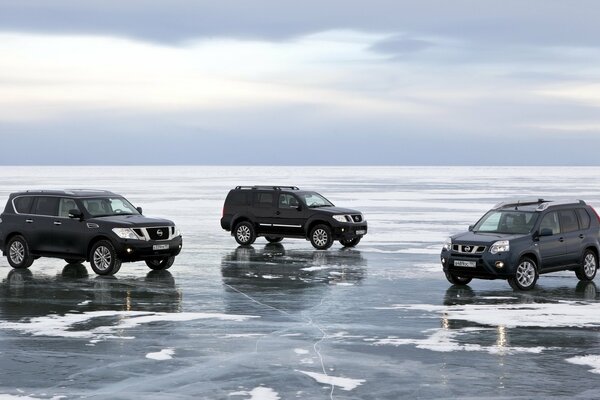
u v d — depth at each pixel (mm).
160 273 18906
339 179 146125
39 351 10453
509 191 80375
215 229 32969
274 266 20266
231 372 9367
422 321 12648
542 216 16719
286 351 10477
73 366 9648
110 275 18359
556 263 16859
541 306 14117
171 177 165625
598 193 73812
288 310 13711
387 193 74625
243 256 22703
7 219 19844
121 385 8789
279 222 25281
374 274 18656
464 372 9352
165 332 11742
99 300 14773
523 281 16156
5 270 19547
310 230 24906
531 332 11742
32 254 19469
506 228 17062
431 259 21859
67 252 18922
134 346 10758
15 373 9320
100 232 18422
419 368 9555
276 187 26188
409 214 42719
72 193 19547
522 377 9109
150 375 9227
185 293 15672
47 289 16234
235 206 26062
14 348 10633
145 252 18391
